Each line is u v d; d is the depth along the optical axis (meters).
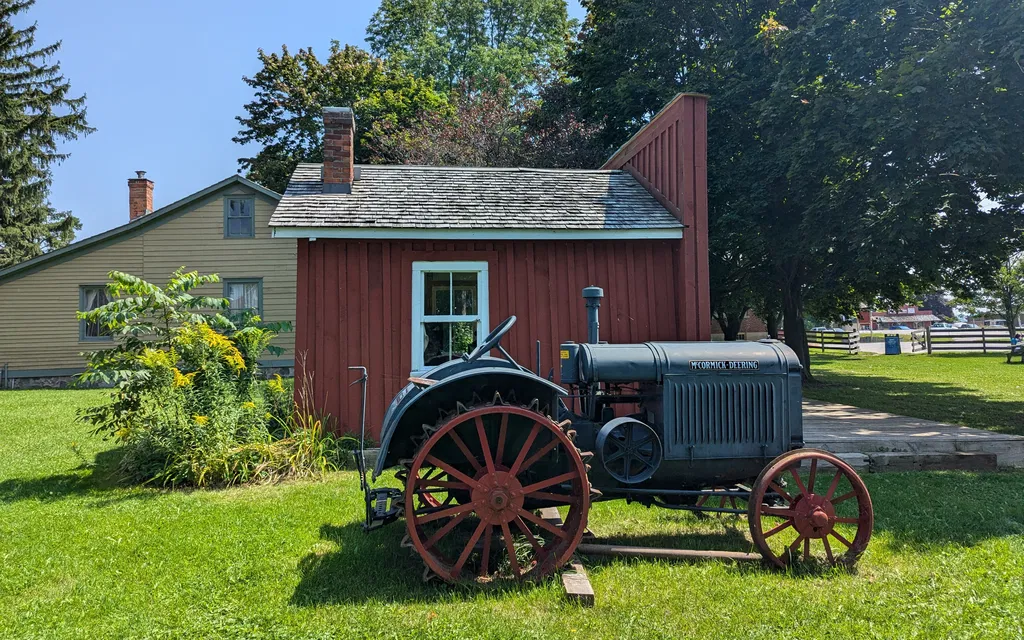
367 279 7.62
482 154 19.97
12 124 27.09
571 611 3.27
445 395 3.95
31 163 27.73
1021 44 7.57
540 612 3.28
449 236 7.54
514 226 7.51
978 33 8.16
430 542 3.68
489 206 8.02
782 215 12.68
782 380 4.35
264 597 3.48
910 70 8.57
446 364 4.19
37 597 3.51
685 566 3.91
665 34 14.27
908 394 12.88
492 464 3.76
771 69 11.79
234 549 4.22
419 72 32.97
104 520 4.88
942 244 10.87
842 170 10.78
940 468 6.89
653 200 8.53
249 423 6.66
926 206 9.45
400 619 3.20
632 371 4.23
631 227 7.72
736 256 14.41
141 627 3.13
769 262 14.59
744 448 4.29
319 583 3.68
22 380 16.42
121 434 6.41
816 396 12.57
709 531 4.68
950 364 21.17
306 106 26.31
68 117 27.95
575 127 18.33
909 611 3.23
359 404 7.53
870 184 10.02
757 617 3.18
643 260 8.06
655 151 8.67
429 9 33.72
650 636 2.99
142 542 4.36
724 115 12.65
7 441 8.40
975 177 9.62
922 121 8.69
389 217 7.50
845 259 12.82
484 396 4.00
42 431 9.20
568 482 4.14
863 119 9.38
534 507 4.16
